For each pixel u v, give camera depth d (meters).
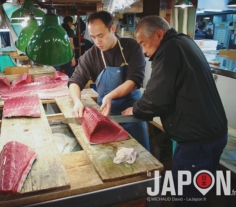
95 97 3.02
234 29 5.55
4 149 1.50
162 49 1.75
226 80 3.63
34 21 2.59
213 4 5.36
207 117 1.78
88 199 1.37
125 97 2.58
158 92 1.71
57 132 2.28
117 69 2.47
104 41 2.23
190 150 1.84
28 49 1.70
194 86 1.73
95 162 1.54
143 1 5.31
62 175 1.39
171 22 5.29
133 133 2.57
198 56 1.79
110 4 4.01
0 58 4.64
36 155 1.55
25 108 2.31
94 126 1.77
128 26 5.78
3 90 3.24
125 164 1.52
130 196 1.45
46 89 3.16
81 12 6.41
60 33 1.70
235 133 2.89
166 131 1.95
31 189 1.27
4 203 1.24
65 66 5.30
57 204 1.32
